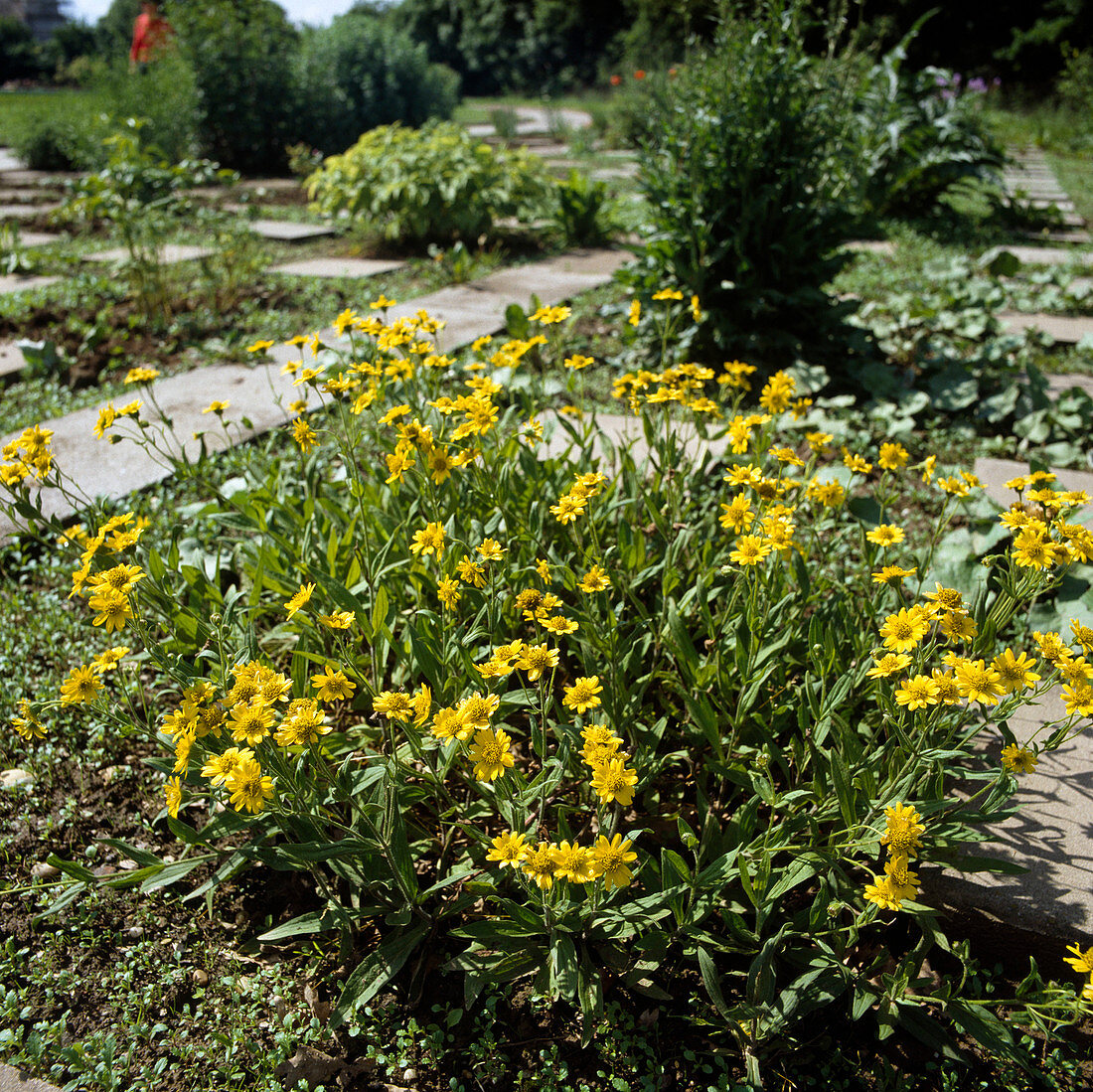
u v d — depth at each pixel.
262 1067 1.69
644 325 5.25
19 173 12.89
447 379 3.71
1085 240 9.02
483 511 2.66
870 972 1.77
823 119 4.88
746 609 2.18
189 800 1.90
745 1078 1.66
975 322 5.40
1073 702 1.63
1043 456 4.08
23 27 55.41
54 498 3.57
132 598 1.95
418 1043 1.74
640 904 1.73
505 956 1.79
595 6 34.25
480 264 7.60
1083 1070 1.72
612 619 2.16
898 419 4.52
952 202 11.01
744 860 1.73
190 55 12.99
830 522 2.68
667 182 4.98
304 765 1.87
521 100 33.25
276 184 12.41
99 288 6.54
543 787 1.81
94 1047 1.70
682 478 2.69
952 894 1.91
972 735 1.87
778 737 2.28
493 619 2.15
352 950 1.89
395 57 15.15
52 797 2.33
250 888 2.09
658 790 2.26
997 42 25.27
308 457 3.15
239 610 2.39
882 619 2.34
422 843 2.00
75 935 1.97
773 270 4.84
